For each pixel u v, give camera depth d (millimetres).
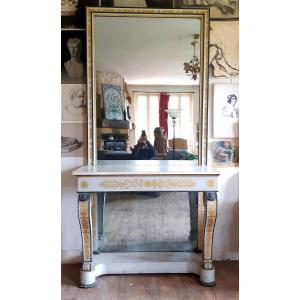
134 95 2307
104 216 2367
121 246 2381
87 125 2301
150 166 2307
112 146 2320
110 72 2287
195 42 2293
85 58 2281
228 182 2410
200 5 2297
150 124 2322
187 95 2318
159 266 2211
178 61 2297
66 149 2336
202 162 2350
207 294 1968
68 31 2273
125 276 2207
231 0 2316
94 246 2352
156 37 2279
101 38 2270
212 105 2361
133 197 2375
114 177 1961
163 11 2260
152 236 2383
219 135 2375
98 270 2166
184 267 2215
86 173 1947
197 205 2379
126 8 2242
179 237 2383
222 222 2432
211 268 2078
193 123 2332
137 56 2287
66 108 2316
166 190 1976
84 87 2309
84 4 2262
